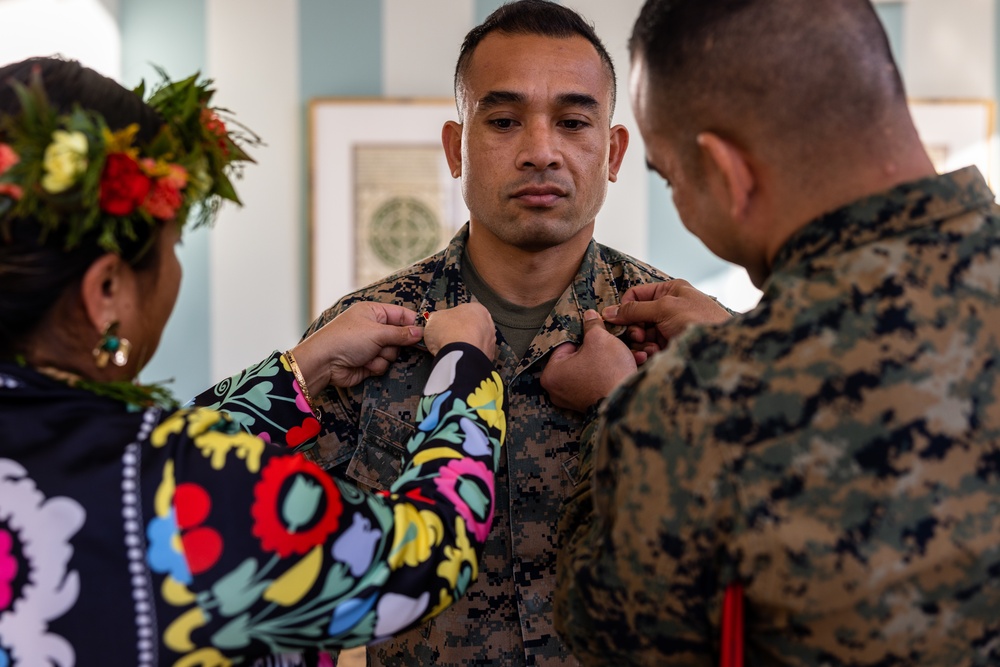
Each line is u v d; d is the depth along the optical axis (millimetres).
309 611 832
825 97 814
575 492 1088
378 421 1309
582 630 918
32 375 830
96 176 765
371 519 871
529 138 1230
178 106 924
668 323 1214
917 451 759
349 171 3141
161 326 930
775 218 866
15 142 774
